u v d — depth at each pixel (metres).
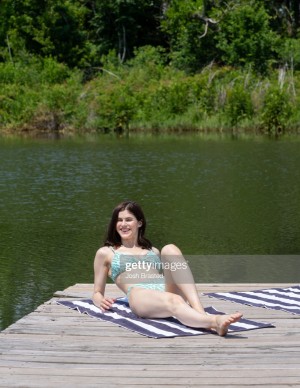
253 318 6.43
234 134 31.91
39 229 12.44
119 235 6.70
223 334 5.82
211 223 12.95
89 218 13.34
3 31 45.53
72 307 6.75
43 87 38.75
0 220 13.23
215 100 35.09
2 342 5.71
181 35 43.56
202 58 43.22
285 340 5.73
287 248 11.05
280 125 33.28
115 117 35.28
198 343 5.66
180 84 35.75
